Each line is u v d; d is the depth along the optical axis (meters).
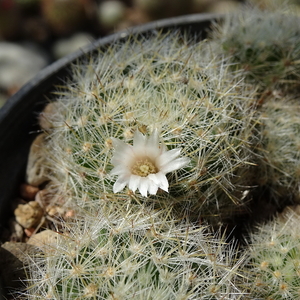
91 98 0.16
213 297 0.15
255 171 0.17
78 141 0.16
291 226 0.16
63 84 0.19
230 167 0.16
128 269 0.15
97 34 0.35
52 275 0.15
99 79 0.16
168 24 0.20
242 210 0.17
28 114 0.19
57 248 0.15
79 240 0.15
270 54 0.18
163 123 0.15
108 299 0.14
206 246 0.15
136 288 0.15
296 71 0.18
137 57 0.17
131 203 0.15
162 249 0.15
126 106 0.16
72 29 0.34
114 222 0.15
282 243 0.16
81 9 0.33
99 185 0.16
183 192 0.15
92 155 0.16
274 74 0.18
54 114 0.18
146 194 0.15
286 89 0.18
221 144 0.16
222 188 0.16
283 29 0.18
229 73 0.17
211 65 0.17
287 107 0.18
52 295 0.15
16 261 0.16
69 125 0.16
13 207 0.18
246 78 0.18
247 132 0.16
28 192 0.18
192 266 0.15
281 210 0.17
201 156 0.15
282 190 0.18
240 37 0.18
